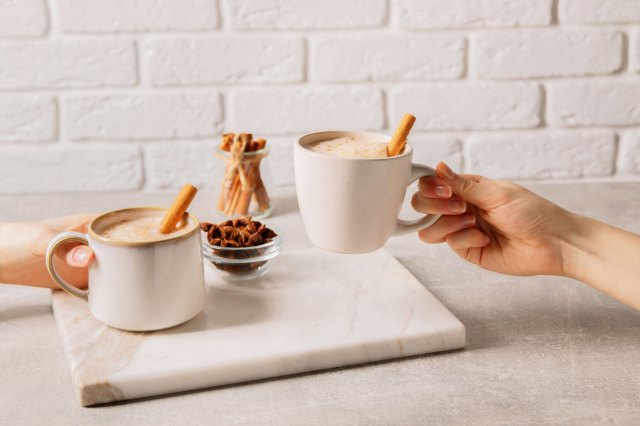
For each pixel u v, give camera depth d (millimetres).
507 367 729
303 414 676
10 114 1299
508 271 834
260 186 1039
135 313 736
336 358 729
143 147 1328
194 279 752
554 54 1313
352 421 667
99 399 688
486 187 778
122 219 774
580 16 1300
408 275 851
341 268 866
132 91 1303
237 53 1293
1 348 755
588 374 718
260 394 701
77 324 761
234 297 809
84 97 1301
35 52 1276
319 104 1318
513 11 1292
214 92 1308
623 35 1307
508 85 1323
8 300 832
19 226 819
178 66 1294
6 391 703
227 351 721
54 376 720
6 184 1329
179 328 756
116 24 1271
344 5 1279
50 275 784
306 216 738
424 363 737
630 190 1110
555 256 804
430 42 1300
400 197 732
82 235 743
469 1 1284
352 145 754
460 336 751
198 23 1277
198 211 1062
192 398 698
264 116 1320
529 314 805
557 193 1101
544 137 1351
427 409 679
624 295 779
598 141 1354
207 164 1338
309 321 766
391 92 1320
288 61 1298
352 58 1301
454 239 822
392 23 1291
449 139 1345
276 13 1278
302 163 721
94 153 1325
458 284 860
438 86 1320
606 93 1333
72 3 1260
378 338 737
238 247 837
